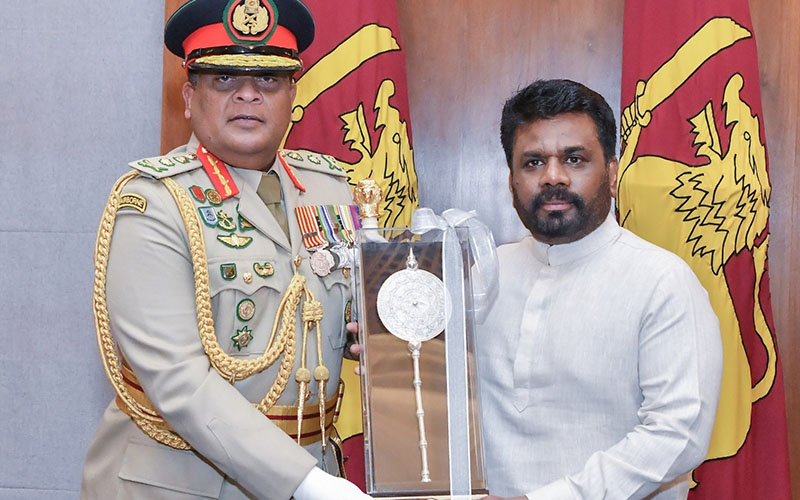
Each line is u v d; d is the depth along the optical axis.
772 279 2.06
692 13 1.88
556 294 1.32
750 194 1.82
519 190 1.31
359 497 1.17
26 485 2.27
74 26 2.18
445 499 1.18
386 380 1.23
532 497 1.18
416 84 2.14
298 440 1.32
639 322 1.25
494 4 2.11
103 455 1.41
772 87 2.03
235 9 1.31
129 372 1.33
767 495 1.89
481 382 1.38
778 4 2.02
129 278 1.26
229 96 1.31
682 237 1.85
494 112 2.12
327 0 1.95
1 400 2.26
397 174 1.93
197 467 1.31
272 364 1.33
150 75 2.17
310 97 1.94
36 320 2.24
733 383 1.83
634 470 1.17
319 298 1.38
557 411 1.29
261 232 1.35
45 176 2.21
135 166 1.30
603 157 1.29
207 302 1.26
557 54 2.10
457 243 1.24
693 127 1.85
